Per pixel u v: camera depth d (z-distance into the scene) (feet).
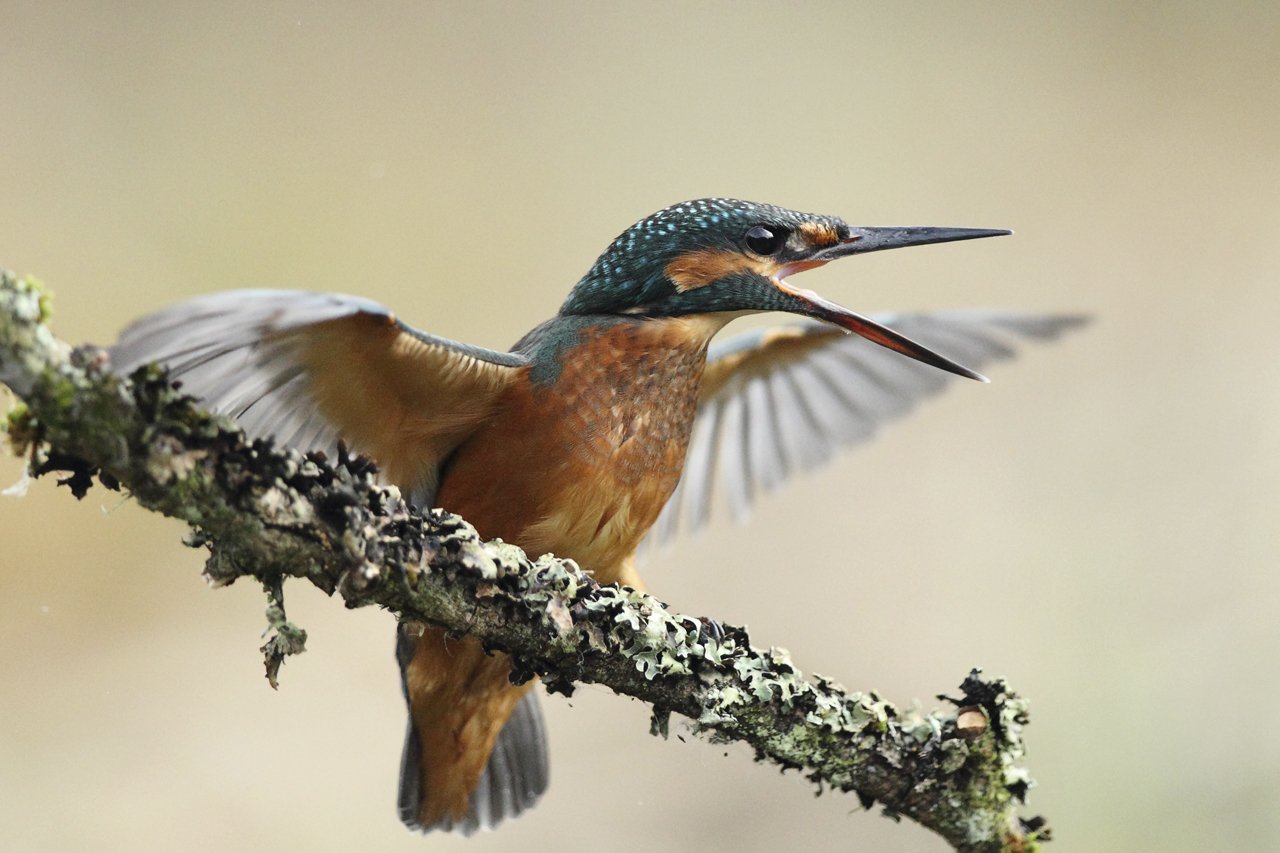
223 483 14.05
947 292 46.09
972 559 39.70
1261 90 50.24
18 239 42.60
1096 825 32.32
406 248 45.91
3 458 38.34
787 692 17.99
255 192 45.60
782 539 40.81
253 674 37.63
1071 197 48.42
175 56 46.96
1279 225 46.85
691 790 35.40
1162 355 44.52
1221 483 40.55
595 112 49.49
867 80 50.98
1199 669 34.83
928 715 18.80
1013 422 42.98
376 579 15.02
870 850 34.27
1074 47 52.06
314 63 48.08
